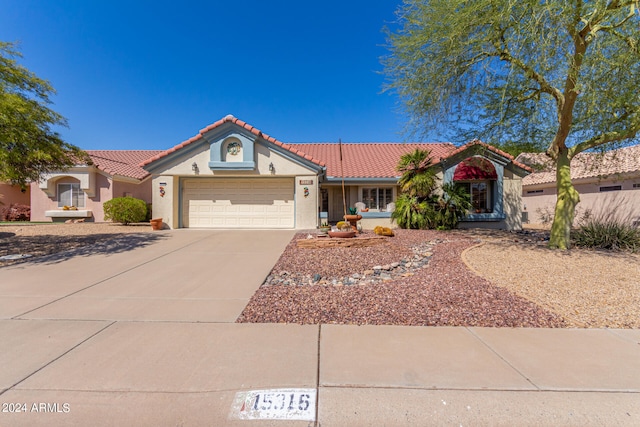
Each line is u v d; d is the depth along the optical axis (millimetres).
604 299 5594
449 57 9688
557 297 5723
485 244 11188
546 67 8641
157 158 14539
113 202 17359
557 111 10398
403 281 6688
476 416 2729
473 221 16672
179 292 6148
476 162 16172
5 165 9562
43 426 2609
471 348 3859
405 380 3207
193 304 5473
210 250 10141
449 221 15641
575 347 3885
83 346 3918
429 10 9453
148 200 23141
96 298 5789
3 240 12062
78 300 5672
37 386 3113
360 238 10805
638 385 3121
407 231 14938
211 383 3164
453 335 4219
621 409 2797
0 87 9445
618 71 8336
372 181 17641
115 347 3896
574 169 19703
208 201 15453
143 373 3330
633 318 4781
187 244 11164
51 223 18828
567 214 10445
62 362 3541
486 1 7934
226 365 3486
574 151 10562
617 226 11109
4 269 7922
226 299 5742
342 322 4660
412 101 11461
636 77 8523
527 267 7852
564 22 7684
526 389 3061
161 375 3295
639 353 3736
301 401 2896
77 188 20344
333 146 24594
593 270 7539
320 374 3311
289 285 6672
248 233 13625
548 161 15297
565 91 9422
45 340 4082
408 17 10117
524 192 24344
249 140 14648
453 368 3418
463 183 17172
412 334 4254
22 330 4391
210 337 4180
